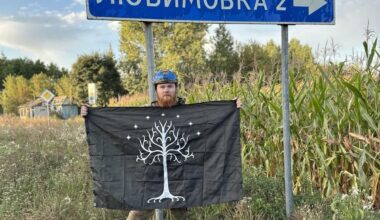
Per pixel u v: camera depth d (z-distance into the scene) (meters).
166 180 4.16
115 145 4.14
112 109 4.15
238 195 4.16
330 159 5.34
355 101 5.06
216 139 4.20
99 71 50.19
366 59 5.41
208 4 4.42
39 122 24.11
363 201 4.57
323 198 5.19
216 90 8.44
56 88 66.00
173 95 4.16
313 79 5.90
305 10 4.73
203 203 4.16
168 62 31.81
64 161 8.69
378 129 5.03
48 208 5.37
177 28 33.47
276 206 5.09
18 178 6.82
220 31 37.22
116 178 4.13
